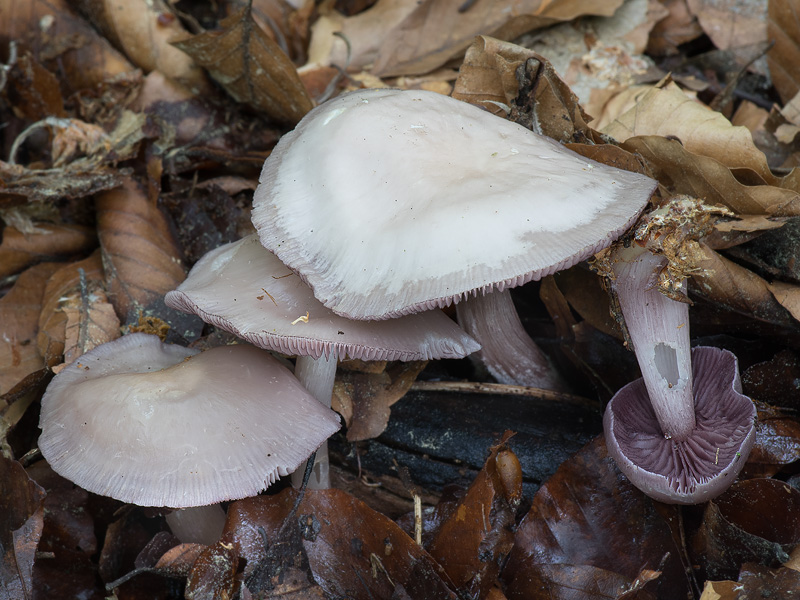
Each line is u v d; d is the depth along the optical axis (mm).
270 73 263
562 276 236
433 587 196
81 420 197
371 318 189
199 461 191
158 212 259
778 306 223
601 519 208
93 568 215
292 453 198
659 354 201
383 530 201
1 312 244
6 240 257
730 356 208
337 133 203
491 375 242
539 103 234
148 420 193
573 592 200
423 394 235
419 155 198
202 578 196
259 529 201
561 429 228
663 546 203
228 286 209
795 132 267
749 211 224
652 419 215
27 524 201
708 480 193
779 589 190
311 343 198
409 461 229
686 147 239
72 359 235
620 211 193
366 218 194
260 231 202
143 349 220
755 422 195
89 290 247
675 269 194
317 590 199
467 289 184
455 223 188
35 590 208
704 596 188
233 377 203
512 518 202
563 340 240
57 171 259
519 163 199
